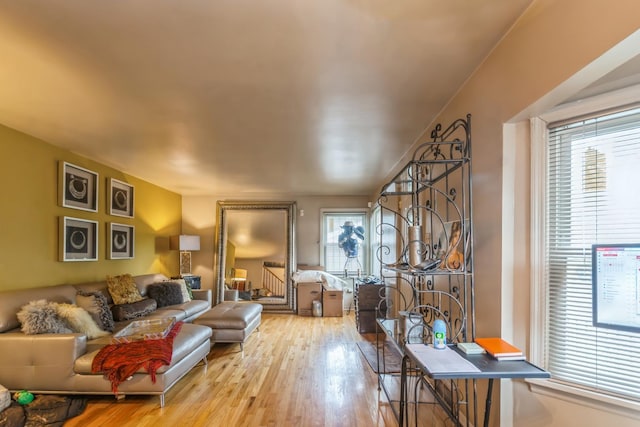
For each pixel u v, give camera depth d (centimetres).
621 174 164
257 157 420
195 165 464
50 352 276
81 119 290
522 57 165
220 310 457
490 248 200
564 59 138
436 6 151
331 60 198
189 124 303
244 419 260
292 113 278
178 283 524
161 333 316
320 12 155
